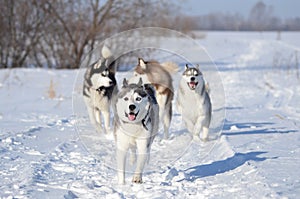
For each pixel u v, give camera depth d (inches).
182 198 205.5
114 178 243.1
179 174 242.5
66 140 335.9
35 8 978.1
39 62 1045.2
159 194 211.3
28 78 778.8
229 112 497.0
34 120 427.2
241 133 366.0
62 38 997.2
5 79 741.9
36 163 264.1
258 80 869.8
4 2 959.6
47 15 981.2
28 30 986.7
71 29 987.9
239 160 271.0
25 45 997.8
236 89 740.0
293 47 1951.3
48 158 279.3
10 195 204.4
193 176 247.0
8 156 283.7
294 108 526.6
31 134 355.6
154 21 987.3
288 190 202.2
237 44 2274.9
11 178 236.1
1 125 395.2
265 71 1040.8
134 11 975.6
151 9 983.0
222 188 218.5
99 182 235.8
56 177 241.4
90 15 984.9
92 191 218.2
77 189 220.2
